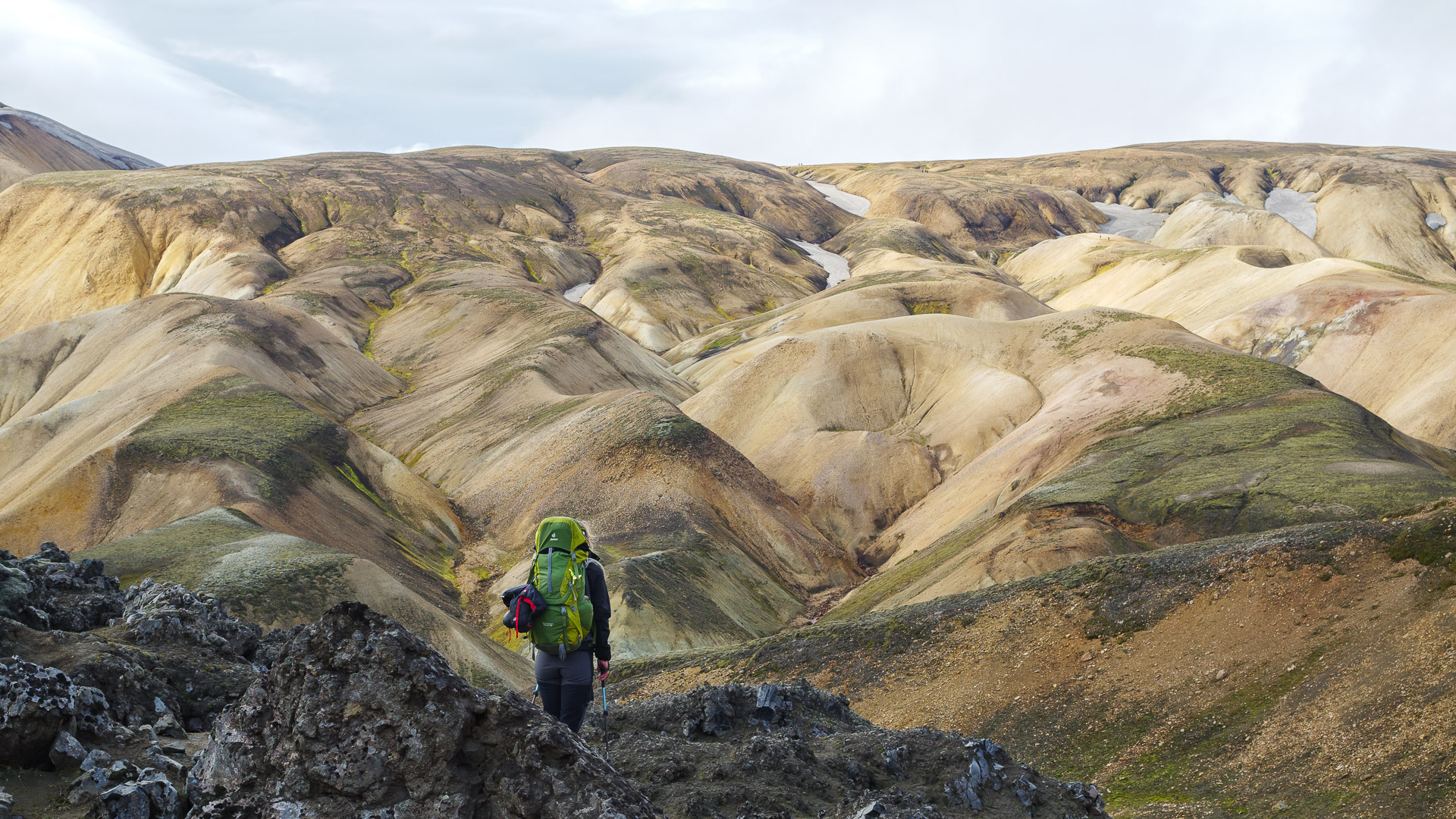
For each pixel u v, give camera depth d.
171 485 75.31
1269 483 64.12
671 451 98.00
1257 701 28.33
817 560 94.56
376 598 51.66
